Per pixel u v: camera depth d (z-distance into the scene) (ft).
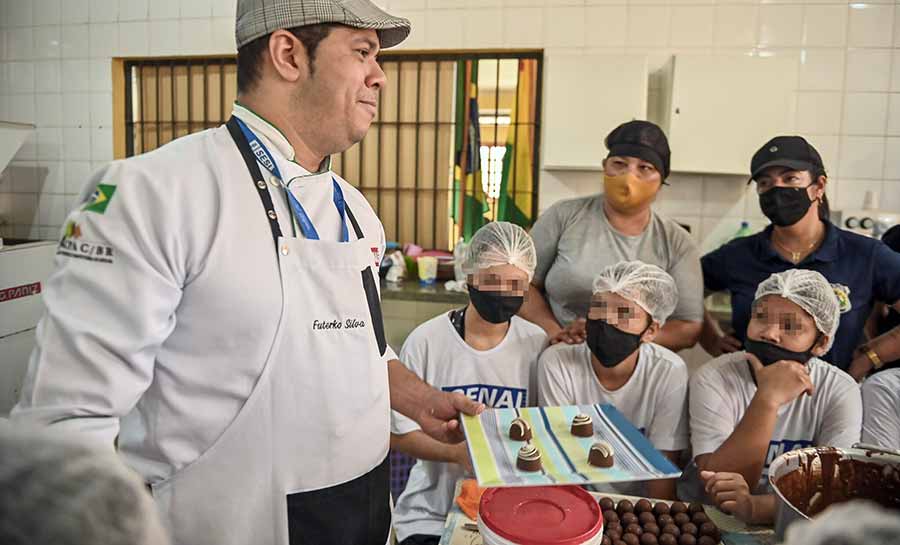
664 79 10.05
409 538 5.33
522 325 6.18
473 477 4.88
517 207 10.92
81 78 11.76
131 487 1.22
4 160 9.43
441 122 10.96
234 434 3.16
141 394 2.98
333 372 3.31
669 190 10.39
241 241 3.10
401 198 11.33
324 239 3.48
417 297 9.96
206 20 11.18
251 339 3.10
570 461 3.45
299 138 3.41
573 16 10.17
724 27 9.88
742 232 10.18
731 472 4.66
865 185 9.95
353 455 3.44
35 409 2.68
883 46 9.64
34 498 1.09
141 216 2.89
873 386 5.59
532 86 10.58
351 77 3.26
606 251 7.09
